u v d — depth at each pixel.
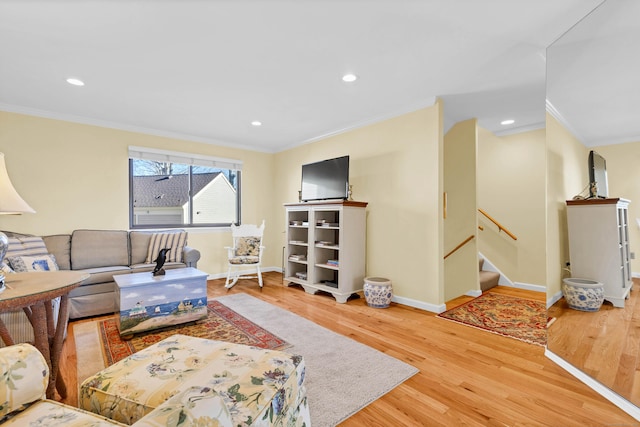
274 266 5.47
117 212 3.90
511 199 4.34
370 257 3.74
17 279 1.67
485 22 1.89
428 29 1.96
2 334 1.48
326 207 3.69
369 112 3.51
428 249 3.15
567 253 2.04
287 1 1.71
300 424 1.24
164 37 2.05
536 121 3.88
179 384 1.04
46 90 2.89
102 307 3.04
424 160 3.20
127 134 3.99
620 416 1.49
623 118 1.67
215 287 4.23
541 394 1.67
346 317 2.94
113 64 2.41
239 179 5.12
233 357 1.25
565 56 2.02
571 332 1.95
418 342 2.35
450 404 1.58
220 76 2.63
